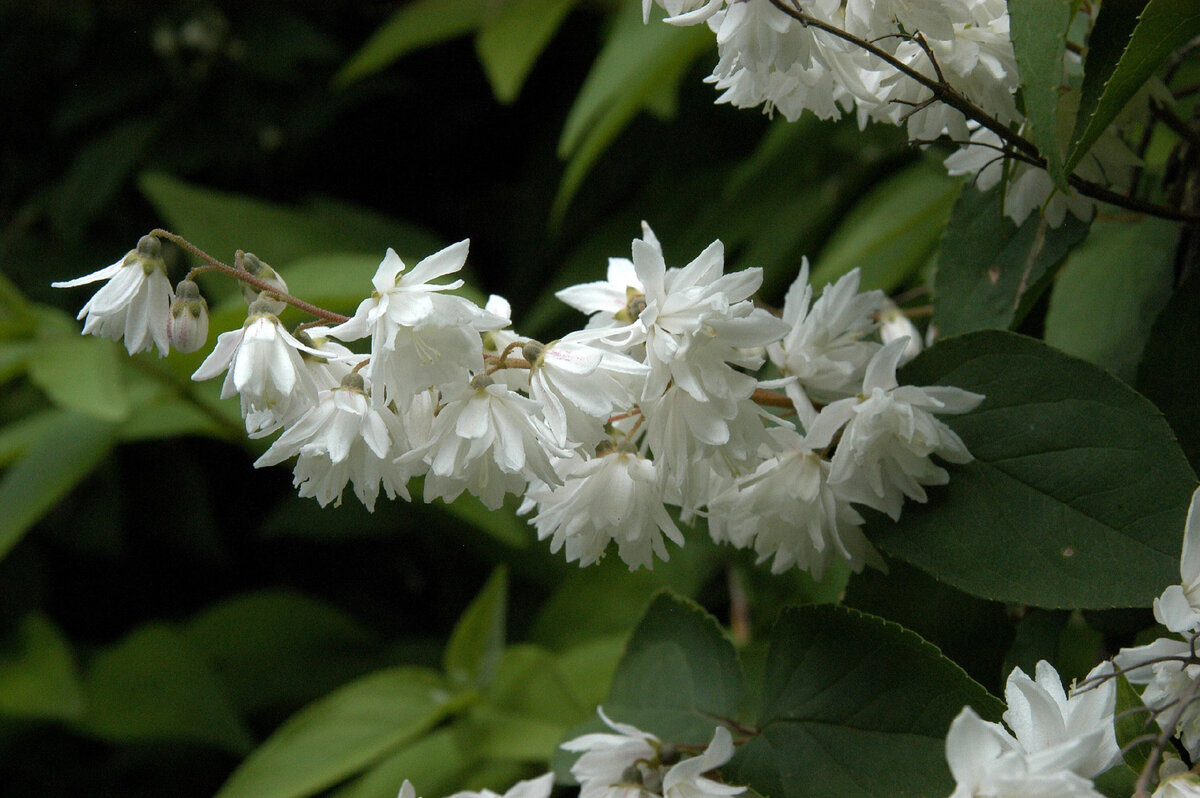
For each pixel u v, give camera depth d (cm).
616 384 56
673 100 92
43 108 125
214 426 88
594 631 86
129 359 81
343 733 70
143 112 125
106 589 120
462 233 130
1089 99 58
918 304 70
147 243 57
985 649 60
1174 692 56
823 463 58
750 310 56
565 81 125
